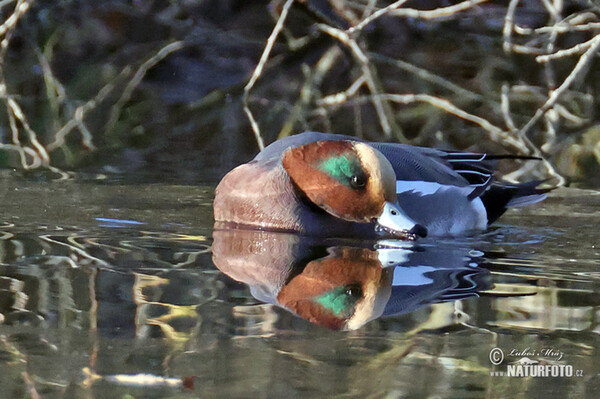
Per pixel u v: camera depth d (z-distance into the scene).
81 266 7.77
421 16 12.83
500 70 16.55
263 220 9.73
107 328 6.18
